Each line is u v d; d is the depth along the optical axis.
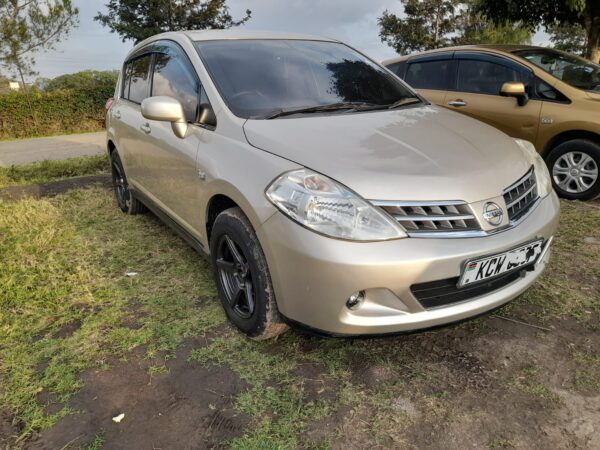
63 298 2.98
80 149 12.31
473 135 2.62
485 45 5.52
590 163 4.51
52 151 12.22
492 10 9.34
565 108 4.57
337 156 2.18
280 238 2.05
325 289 1.98
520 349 2.40
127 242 3.89
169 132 3.13
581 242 3.65
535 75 4.85
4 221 4.40
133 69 4.24
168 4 22.09
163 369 2.30
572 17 8.92
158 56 3.63
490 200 2.15
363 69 3.39
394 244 1.96
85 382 2.23
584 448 1.81
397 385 2.17
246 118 2.60
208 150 2.63
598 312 2.71
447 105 5.43
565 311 2.72
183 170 2.88
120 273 3.34
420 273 1.96
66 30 14.36
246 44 3.22
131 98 4.14
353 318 2.02
